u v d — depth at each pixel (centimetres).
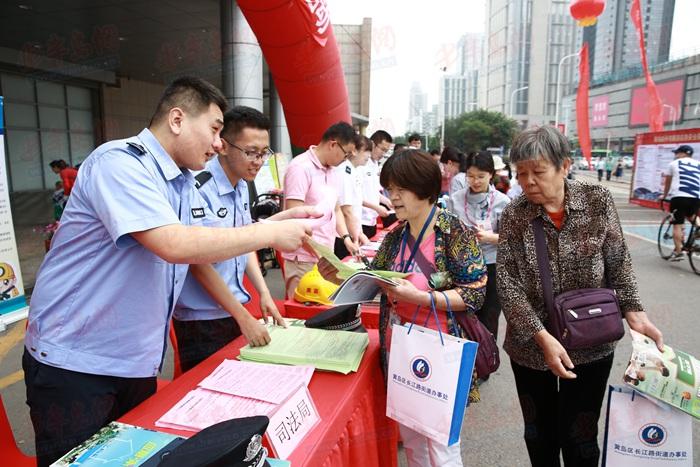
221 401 105
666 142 805
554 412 149
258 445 78
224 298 140
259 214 459
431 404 118
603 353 137
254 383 113
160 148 109
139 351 114
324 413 108
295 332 152
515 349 147
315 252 121
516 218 140
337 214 308
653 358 124
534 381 148
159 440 90
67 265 106
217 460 71
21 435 207
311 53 309
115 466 82
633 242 621
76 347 108
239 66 426
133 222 94
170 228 96
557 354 127
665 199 563
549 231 135
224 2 412
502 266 143
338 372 126
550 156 125
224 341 165
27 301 355
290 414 99
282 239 110
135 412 106
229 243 100
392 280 120
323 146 256
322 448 99
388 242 151
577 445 145
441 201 293
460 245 137
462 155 358
